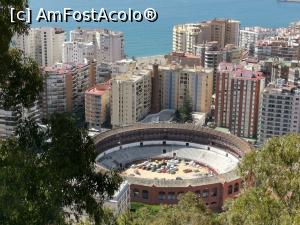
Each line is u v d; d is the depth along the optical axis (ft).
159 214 187.01
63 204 107.76
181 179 536.83
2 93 113.70
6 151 101.24
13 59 111.04
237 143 647.56
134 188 516.73
